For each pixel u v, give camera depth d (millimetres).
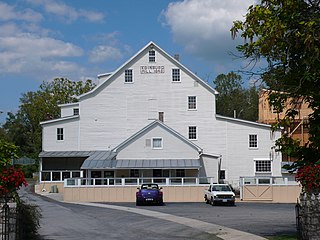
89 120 57281
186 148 52938
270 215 30719
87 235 21281
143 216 30516
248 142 56094
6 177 14570
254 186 46531
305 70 15484
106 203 44312
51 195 52219
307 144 17047
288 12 15125
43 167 57031
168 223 26141
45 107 94500
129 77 57625
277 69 15938
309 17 15023
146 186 43094
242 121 56219
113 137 57156
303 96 16188
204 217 29469
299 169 16094
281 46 15234
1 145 14938
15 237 14805
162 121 57125
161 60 57594
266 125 55625
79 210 35438
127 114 57344
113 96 57500
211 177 49594
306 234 15422
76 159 57344
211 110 56938
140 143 53000
